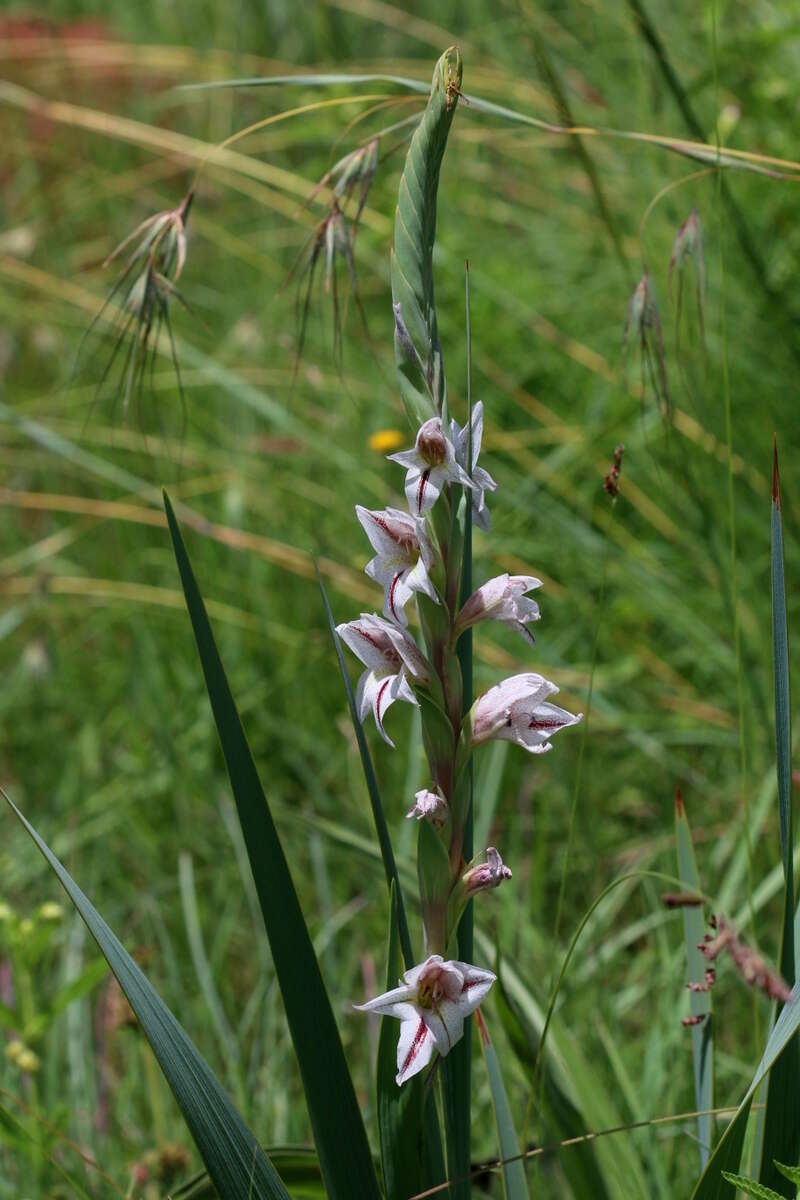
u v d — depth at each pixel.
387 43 4.51
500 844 2.37
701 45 3.04
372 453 3.13
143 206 4.25
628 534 2.84
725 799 2.29
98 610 3.24
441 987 1.36
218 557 3.19
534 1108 1.66
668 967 1.80
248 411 3.32
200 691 2.82
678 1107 1.74
